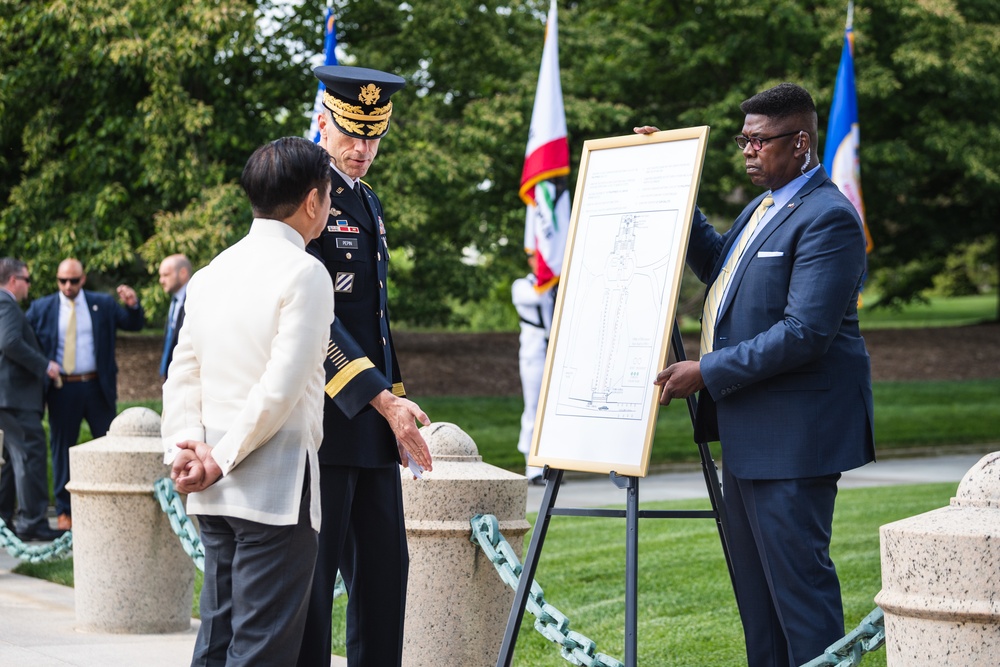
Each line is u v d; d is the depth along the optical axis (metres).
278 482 3.38
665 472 14.04
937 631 2.96
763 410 4.23
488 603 5.02
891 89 19.22
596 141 4.80
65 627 6.34
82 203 13.97
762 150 4.37
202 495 3.41
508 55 16.97
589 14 21.02
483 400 18.30
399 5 17.09
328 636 4.21
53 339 10.00
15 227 14.17
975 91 20.48
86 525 6.26
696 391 4.43
